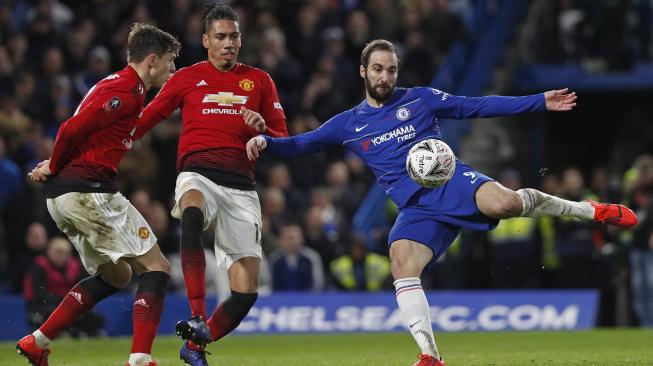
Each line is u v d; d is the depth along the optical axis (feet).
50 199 84.48
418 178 85.10
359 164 213.46
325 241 184.96
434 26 236.02
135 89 84.17
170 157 193.57
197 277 83.15
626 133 261.44
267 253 180.34
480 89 245.86
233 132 90.17
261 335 167.43
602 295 186.91
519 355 113.09
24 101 191.72
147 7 212.23
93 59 199.11
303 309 173.17
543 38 254.06
